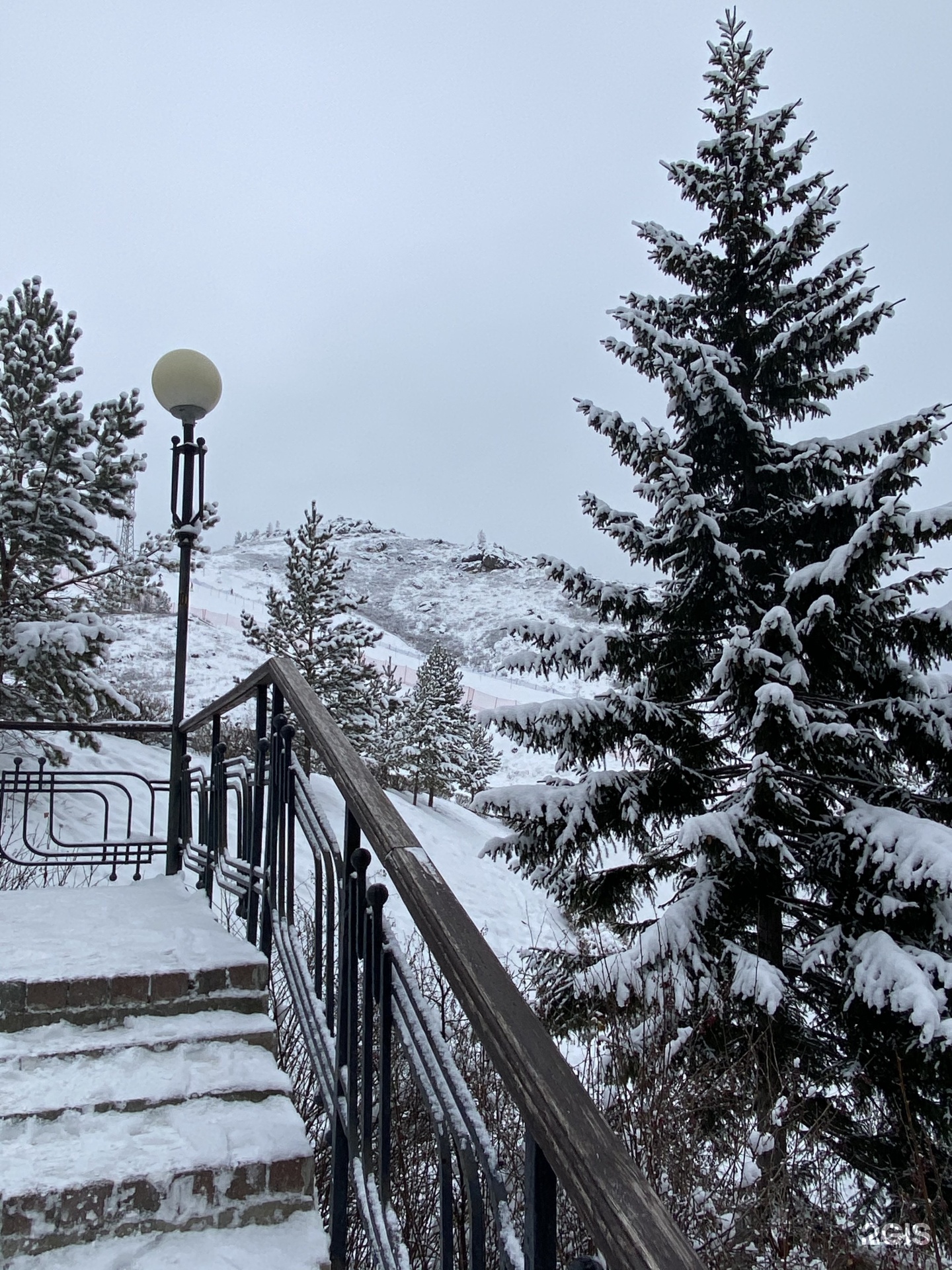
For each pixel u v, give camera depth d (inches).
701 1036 179.9
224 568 3690.9
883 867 181.5
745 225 248.7
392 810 74.3
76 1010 101.3
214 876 158.1
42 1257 73.5
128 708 426.0
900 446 216.7
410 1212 94.4
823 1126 162.6
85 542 419.2
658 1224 35.6
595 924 232.5
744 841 193.5
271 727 125.0
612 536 240.5
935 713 204.8
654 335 232.1
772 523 235.8
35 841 339.0
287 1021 145.3
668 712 225.6
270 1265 74.8
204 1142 83.4
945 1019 176.4
